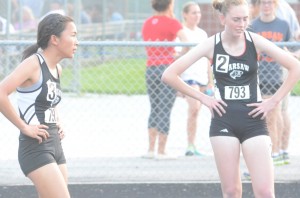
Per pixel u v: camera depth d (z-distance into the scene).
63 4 32.59
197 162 16.94
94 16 39.28
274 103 10.63
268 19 15.73
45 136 10.02
